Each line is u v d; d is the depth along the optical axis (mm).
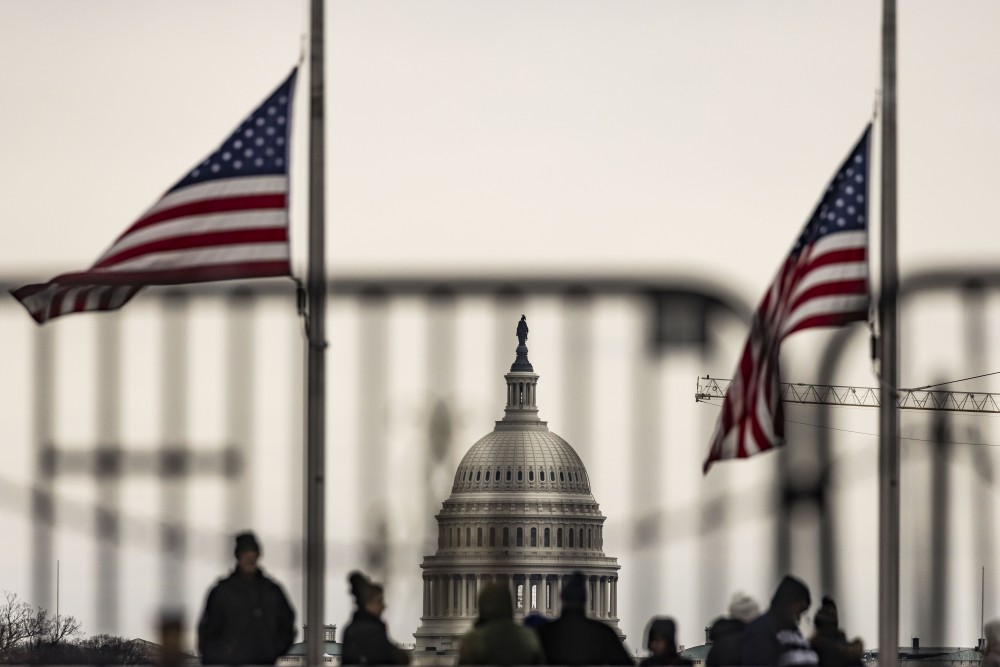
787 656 60938
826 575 56562
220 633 61219
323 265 63375
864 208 66125
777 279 65250
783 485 56812
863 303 65250
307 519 60375
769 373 61875
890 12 66938
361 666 61500
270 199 64625
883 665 62062
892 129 66250
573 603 61312
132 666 63719
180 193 64625
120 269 63875
